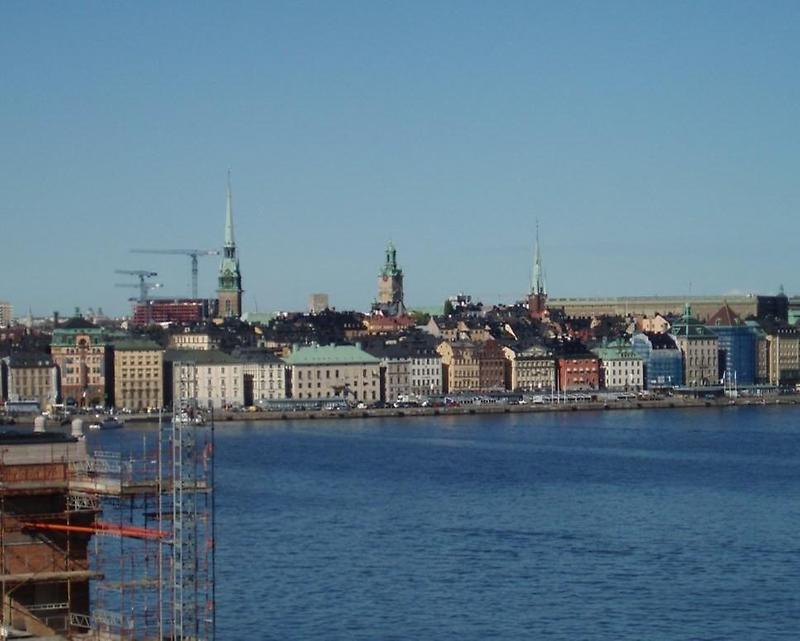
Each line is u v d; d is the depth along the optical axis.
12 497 101.75
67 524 101.62
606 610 162.38
